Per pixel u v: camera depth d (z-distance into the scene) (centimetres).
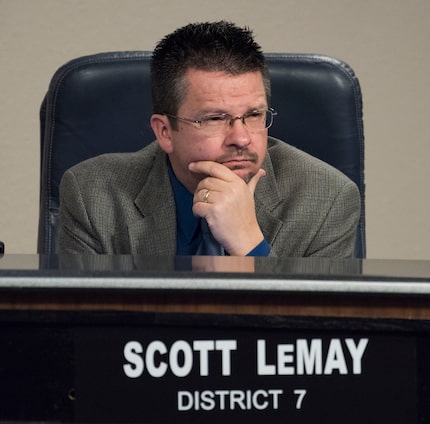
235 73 659
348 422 397
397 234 1163
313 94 742
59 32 1126
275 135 743
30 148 1138
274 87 741
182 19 1128
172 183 701
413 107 1157
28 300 394
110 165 718
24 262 448
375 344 397
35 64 1128
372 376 397
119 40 1126
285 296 395
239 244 657
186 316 394
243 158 664
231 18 1130
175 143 679
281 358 396
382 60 1150
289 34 1137
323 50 1142
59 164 741
